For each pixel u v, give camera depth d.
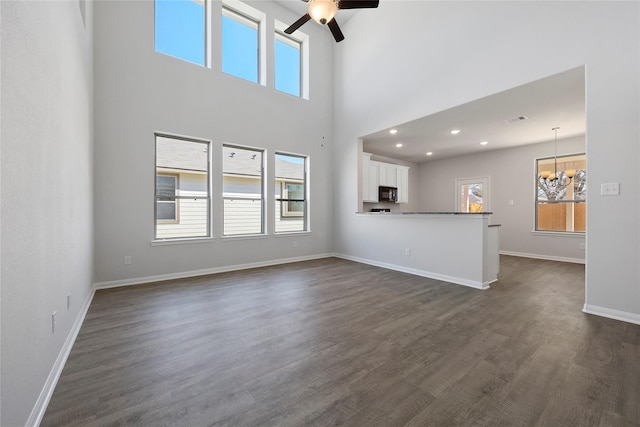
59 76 1.79
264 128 5.09
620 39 2.52
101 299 3.14
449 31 3.92
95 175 3.54
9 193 1.07
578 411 1.40
